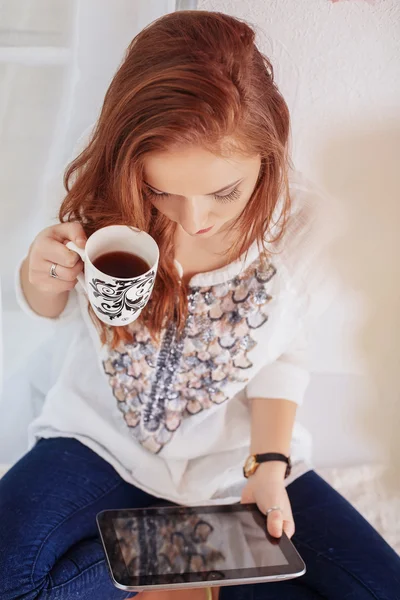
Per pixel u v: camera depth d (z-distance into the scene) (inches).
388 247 54.7
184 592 53.6
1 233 49.3
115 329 42.8
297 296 44.9
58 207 45.9
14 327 51.9
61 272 36.6
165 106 31.1
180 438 47.8
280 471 46.1
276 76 47.8
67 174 38.9
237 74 31.9
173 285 42.1
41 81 44.6
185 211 35.0
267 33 46.2
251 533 42.6
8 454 57.2
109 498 46.8
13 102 45.1
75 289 44.4
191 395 46.6
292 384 47.8
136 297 33.2
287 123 37.0
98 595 44.3
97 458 47.9
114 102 33.3
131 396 46.5
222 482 48.3
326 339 58.2
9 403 54.9
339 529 46.9
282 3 45.1
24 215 48.8
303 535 46.9
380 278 55.9
